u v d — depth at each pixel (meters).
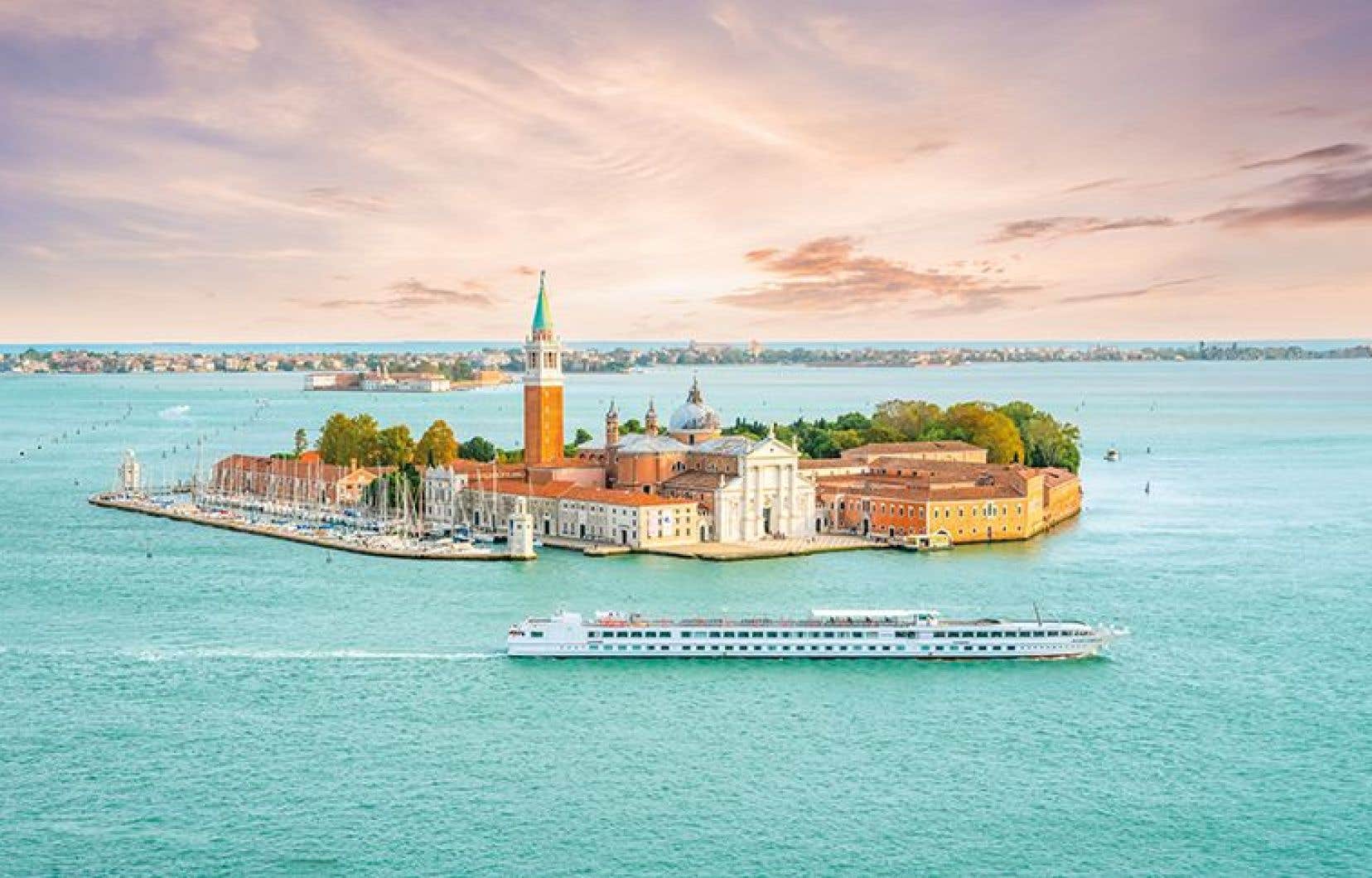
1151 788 165.88
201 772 169.88
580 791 164.25
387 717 191.38
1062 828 154.25
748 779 168.12
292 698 199.88
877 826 154.75
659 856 147.12
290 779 167.50
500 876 142.38
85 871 142.88
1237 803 161.12
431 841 150.25
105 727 186.62
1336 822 156.12
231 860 145.50
